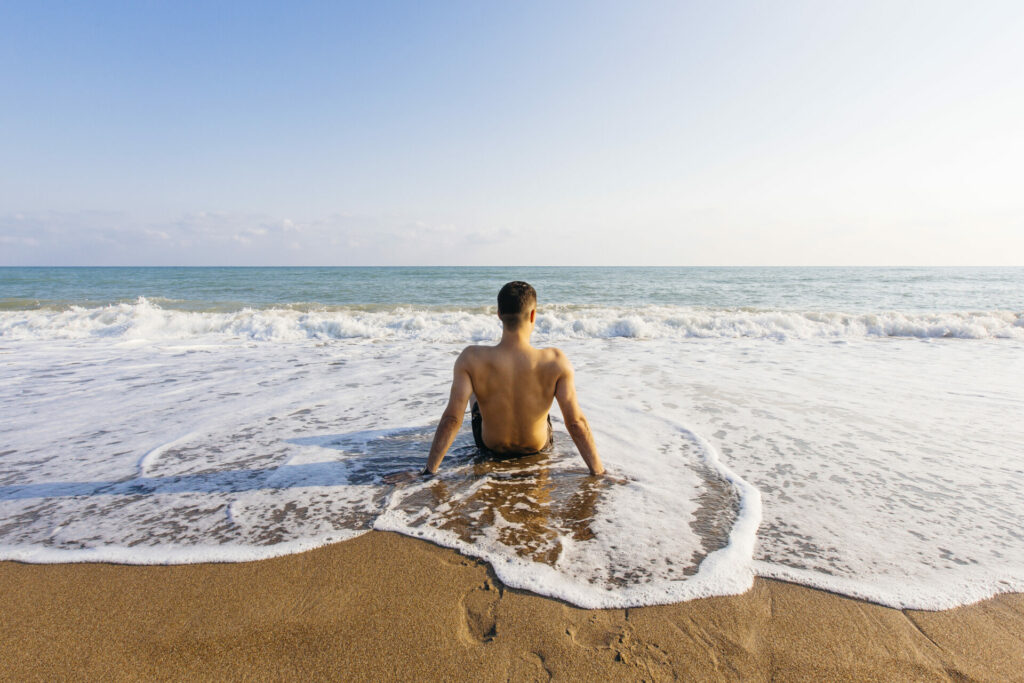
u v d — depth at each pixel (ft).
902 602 5.43
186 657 4.65
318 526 7.08
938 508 7.66
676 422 12.14
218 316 31.96
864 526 7.09
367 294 68.69
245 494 8.14
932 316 33.40
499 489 8.25
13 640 4.87
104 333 28.91
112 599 5.50
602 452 10.03
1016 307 47.83
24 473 9.05
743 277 114.11
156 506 7.70
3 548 6.50
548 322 30.22
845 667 4.54
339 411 13.28
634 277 121.70
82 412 13.21
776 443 10.66
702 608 5.33
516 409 8.93
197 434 11.32
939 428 11.73
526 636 4.92
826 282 90.07
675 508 7.61
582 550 6.44
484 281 100.58
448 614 5.25
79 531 6.94
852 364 20.18
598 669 4.49
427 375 18.17
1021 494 8.17
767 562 6.17
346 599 5.49
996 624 5.10
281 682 4.34
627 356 22.27
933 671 4.50
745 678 4.39
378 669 4.50
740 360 21.18
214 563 6.19
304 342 26.84
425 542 6.66
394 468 9.24
